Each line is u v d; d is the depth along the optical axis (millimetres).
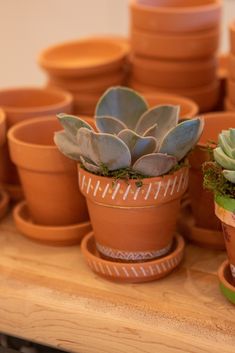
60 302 610
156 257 633
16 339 671
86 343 604
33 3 1277
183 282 632
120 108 655
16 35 1326
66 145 625
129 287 625
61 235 679
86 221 700
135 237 617
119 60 823
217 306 599
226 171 551
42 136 713
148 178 589
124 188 591
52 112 740
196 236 676
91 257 634
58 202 681
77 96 830
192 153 643
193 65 806
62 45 889
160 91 818
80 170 618
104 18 1261
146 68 814
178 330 575
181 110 735
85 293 617
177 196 611
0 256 676
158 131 631
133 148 588
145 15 787
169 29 782
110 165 587
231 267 602
